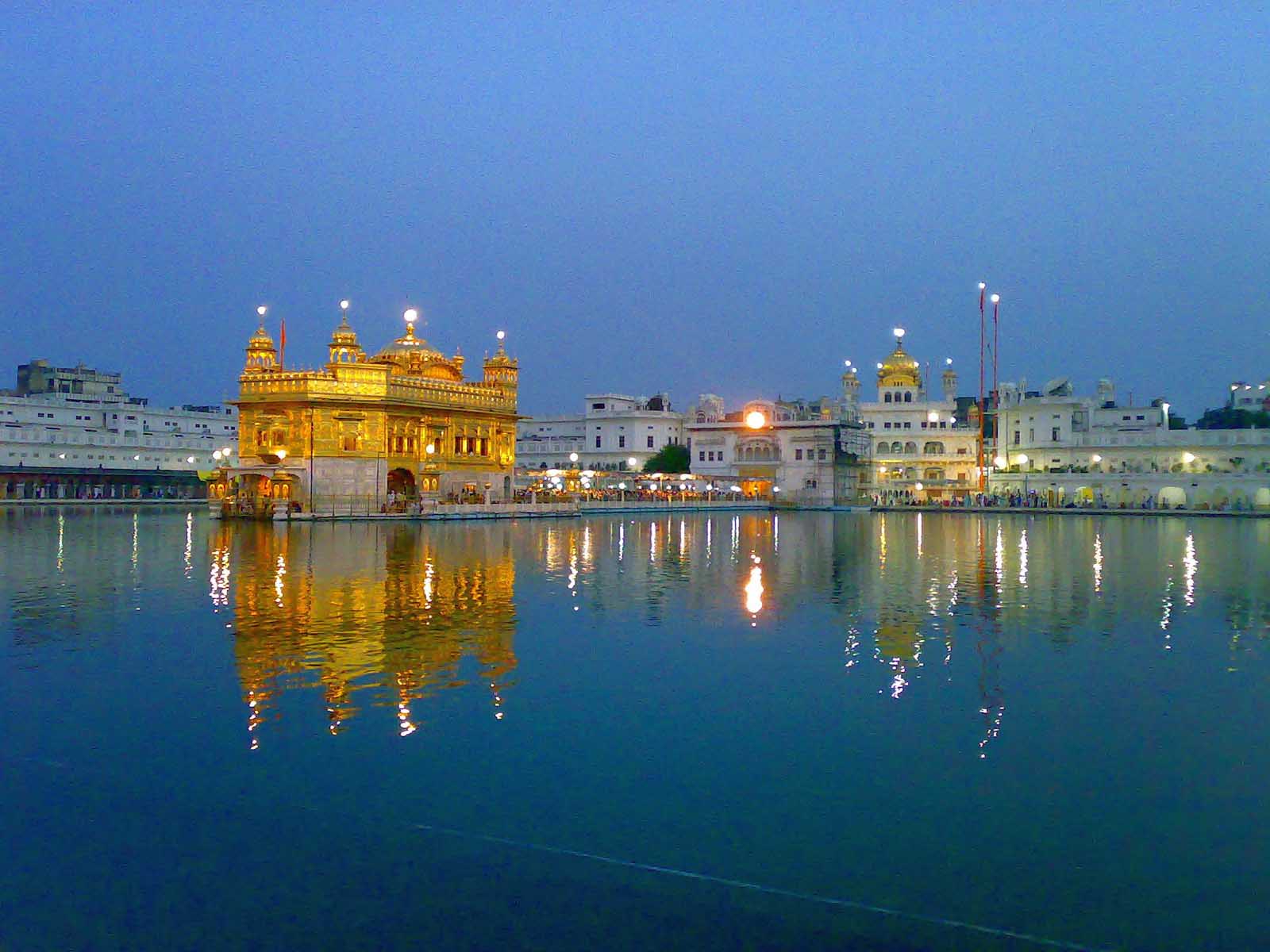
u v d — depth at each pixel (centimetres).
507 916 792
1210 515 8562
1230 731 1253
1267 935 760
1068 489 10288
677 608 2295
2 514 7650
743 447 11769
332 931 772
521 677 1552
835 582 2883
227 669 1598
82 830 953
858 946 746
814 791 1046
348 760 1144
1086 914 792
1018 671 1594
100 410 12131
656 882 846
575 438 14425
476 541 4731
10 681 1508
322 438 7138
